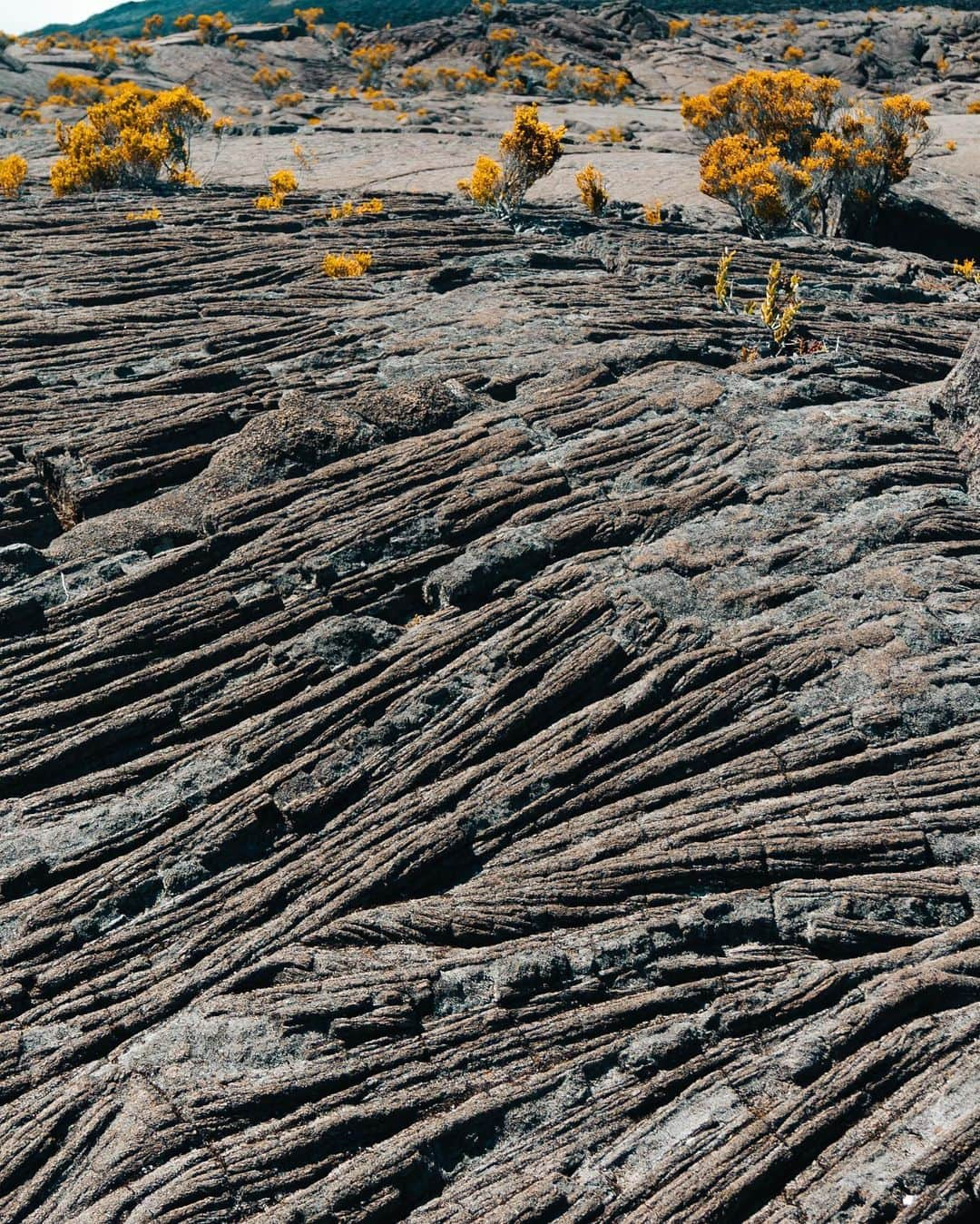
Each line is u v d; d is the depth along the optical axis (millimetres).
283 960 9992
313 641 13727
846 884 10648
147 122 44719
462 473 17250
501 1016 9484
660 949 10062
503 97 101938
